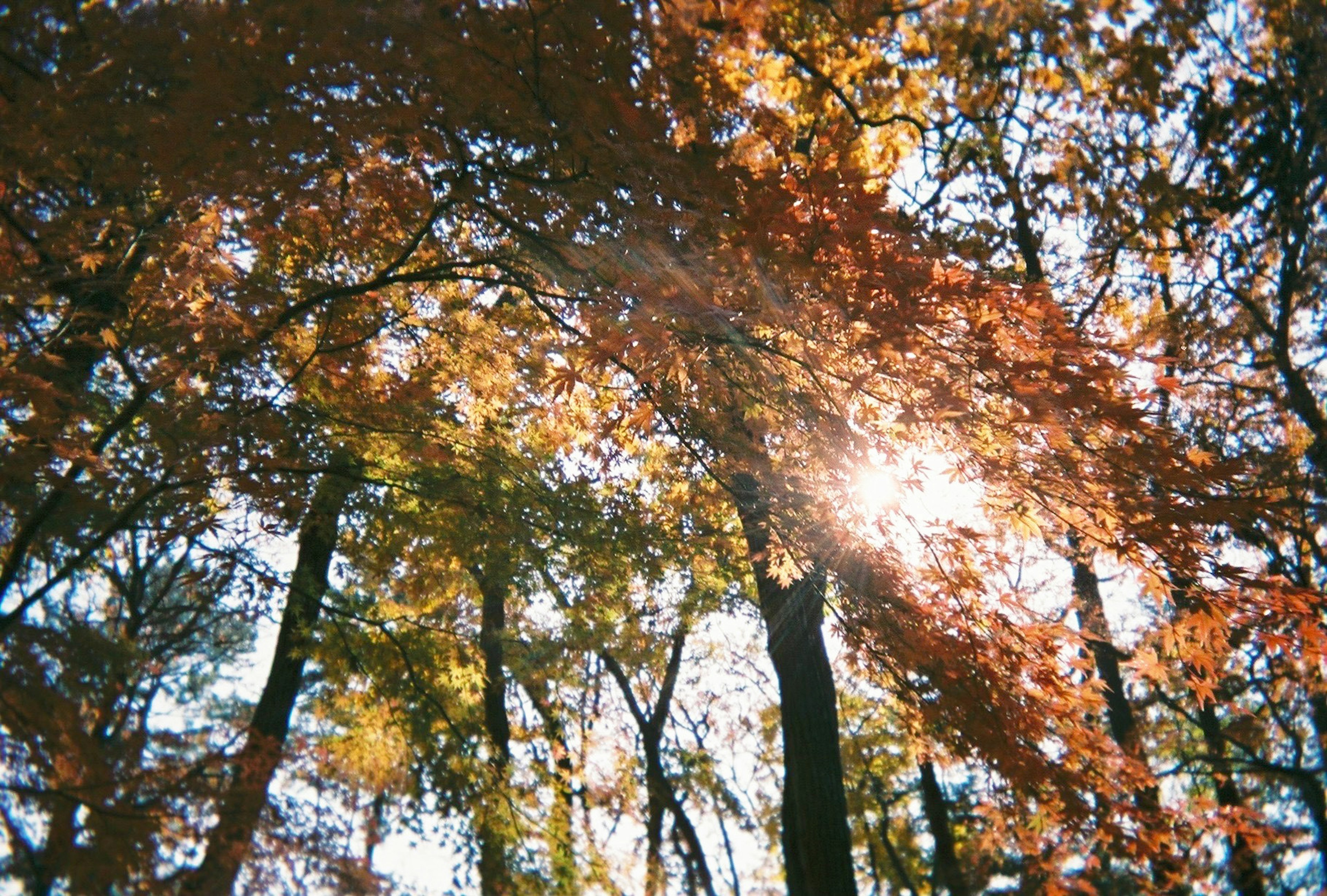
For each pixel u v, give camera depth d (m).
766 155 7.33
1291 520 11.30
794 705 11.17
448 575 11.84
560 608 12.62
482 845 10.92
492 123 6.63
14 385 6.24
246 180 6.68
